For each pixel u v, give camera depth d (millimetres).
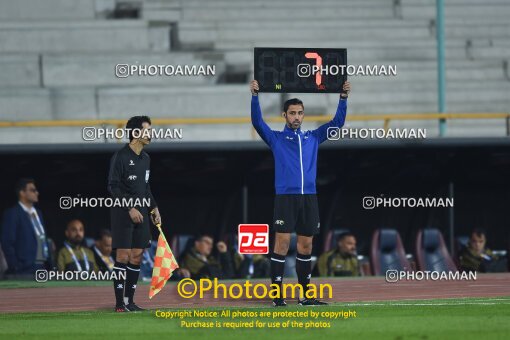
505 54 74125
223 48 71500
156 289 29281
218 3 75750
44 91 64312
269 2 76312
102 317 27234
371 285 37906
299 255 29688
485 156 47469
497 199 50938
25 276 42031
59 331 24406
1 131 61781
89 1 73750
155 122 47875
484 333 23516
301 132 29422
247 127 64125
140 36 71625
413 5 77750
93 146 42719
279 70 31703
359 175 48812
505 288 36156
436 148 44844
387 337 23156
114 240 28594
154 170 46938
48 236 48219
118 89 64688
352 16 76625
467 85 69938
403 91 68625
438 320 25781
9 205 47594
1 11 72438
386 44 72312
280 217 29109
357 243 50812
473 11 78250
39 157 43656
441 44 62844
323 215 49562
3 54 68312
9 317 27453
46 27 70625
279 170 29188
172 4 75000
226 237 45781
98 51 70625
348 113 67000
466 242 49656
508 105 69938
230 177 47594
